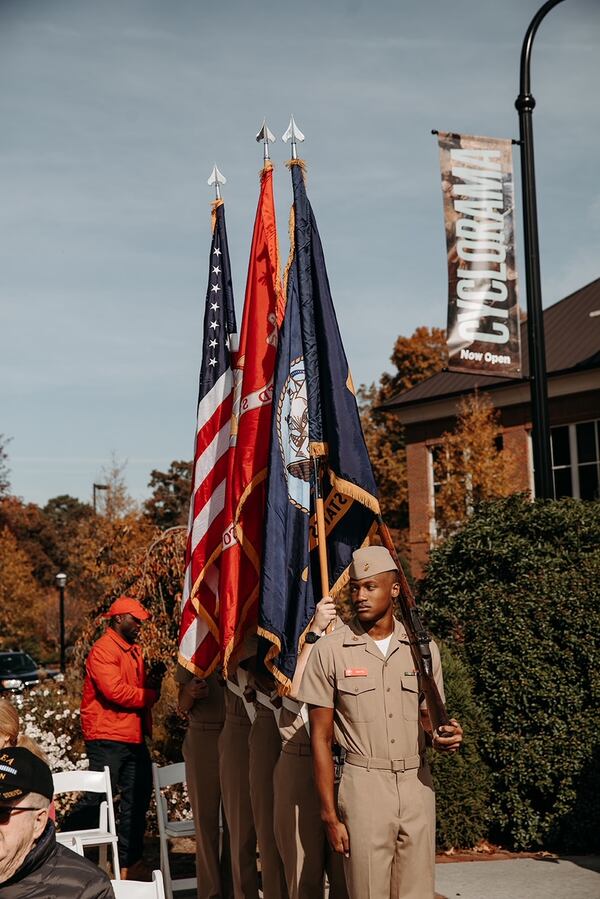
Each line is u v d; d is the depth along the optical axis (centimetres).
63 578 3011
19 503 6856
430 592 812
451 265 1014
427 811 427
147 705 731
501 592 761
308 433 545
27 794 286
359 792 420
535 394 989
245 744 580
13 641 4009
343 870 502
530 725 725
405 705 429
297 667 507
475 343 1009
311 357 551
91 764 705
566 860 685
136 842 714
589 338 2406
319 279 562
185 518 4912
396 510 3884
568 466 2355
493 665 744
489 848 729
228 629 570
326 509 546
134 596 1043
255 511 585
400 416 2697
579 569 752
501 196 1027
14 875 285
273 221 621
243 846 577
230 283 688
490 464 2370
